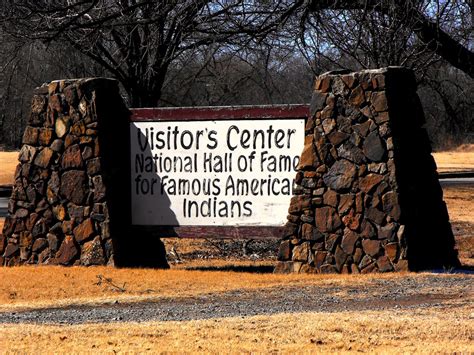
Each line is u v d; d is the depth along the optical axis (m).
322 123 16.64
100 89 17.89
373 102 16.22
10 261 18.30
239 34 27.84
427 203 16.83
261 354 9.36
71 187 17.88
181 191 17.73
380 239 16.03
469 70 25.66
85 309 13.30
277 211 17.11
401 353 9.25
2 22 26.77
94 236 17.69
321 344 9.88
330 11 25.41
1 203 35.56
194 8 26.28
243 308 13.04
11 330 11.01
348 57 27.67
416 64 25.41
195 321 11.62
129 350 9.59
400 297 13.62
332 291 14.41
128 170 18.11
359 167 16.25
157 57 28.36
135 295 14.55
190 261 20.83
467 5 25.44
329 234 16.42
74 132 17.95
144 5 27.05
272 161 17.14
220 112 17.50
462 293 13.80
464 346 9.63
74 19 25.89
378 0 23.78
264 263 19.81
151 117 17.95
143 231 17.95
